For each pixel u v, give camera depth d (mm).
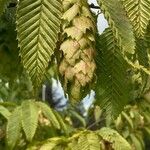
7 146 709
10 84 718
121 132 1059
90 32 358
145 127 1086
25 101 726
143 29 339
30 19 340
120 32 352
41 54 338
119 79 410
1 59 689
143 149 1128
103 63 406
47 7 343
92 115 1104
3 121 808
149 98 903
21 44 338
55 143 608
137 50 405
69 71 352
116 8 354
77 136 588
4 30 651
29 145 672
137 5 340
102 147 575
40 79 337
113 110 416
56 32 341
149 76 429
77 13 357
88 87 356
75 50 352
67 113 1238
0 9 366
